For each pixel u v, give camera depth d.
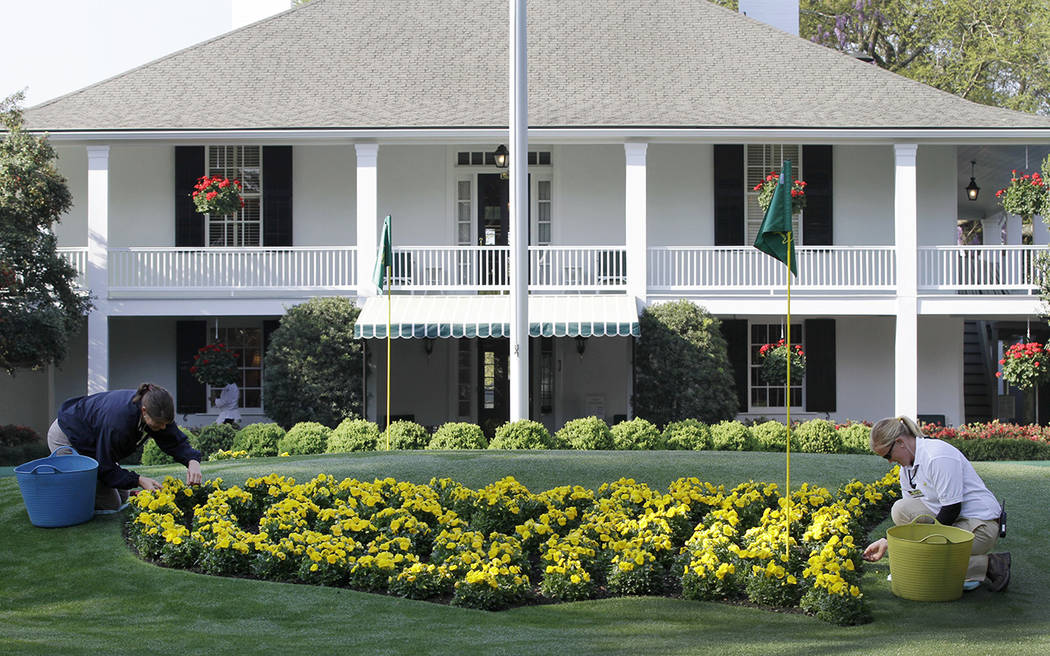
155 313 21.92
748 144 24.25
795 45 26.11
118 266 22.58
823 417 24.27
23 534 9.29
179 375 24.19
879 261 22.17
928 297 21.78
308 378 20.84
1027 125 22.03
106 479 9.61
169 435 9.80
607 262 22.89
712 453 13.97
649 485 11.44
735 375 24.30
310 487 10.15
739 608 7.48
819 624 7.02
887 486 10.58
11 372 20.77
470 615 7.27
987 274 21.91
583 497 10.02
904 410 21.75
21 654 5.86
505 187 24.47
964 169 26.19
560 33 26.39
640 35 26.36
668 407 20.77
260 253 23.77
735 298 21.98
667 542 8.38
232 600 7.62
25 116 22.88
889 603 7.52
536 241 24.45
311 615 7.25
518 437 16.22
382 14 27.03
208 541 8.62
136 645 6.29
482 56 25.91
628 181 21.98
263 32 26.33
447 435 16.34
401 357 24.33
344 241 24.31
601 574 8.15
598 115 22.84
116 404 9.45
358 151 22.14
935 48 45.28
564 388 24.25
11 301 19.50
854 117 22.86
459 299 21.75
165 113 23.14
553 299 21.56
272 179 24.16
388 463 12.63
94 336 21.83
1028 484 11.66
